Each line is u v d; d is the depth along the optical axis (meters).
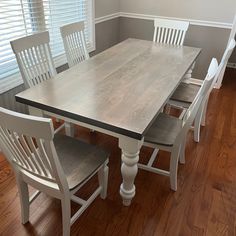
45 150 1.03
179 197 1.76
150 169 1.81
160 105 1.42
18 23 2.15
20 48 1.74
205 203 1.72
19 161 1.23
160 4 3.41
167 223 1.58
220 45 3.31
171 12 3.40
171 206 1.69
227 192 1.82
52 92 1.53
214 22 3.21
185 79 2.44
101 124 1.26
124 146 1.33
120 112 1.34
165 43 2.64
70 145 1.51
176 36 2.78
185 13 3.32
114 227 1.54
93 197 1.57
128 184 1.56
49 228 1.51
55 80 1.69
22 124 0.92
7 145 1.18
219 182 1.90
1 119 0.95
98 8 3.20
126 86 1.63
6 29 2.04
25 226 1.51
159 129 1.71
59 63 2.68
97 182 1.87
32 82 1.86
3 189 1.76
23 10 2.14
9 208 1.62
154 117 1.32
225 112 2.89
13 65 2.18
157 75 1.82
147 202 1.71
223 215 1.64
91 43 3.25
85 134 2.41
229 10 3.07
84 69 1.88
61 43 2.75
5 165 1.97
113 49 2.36
